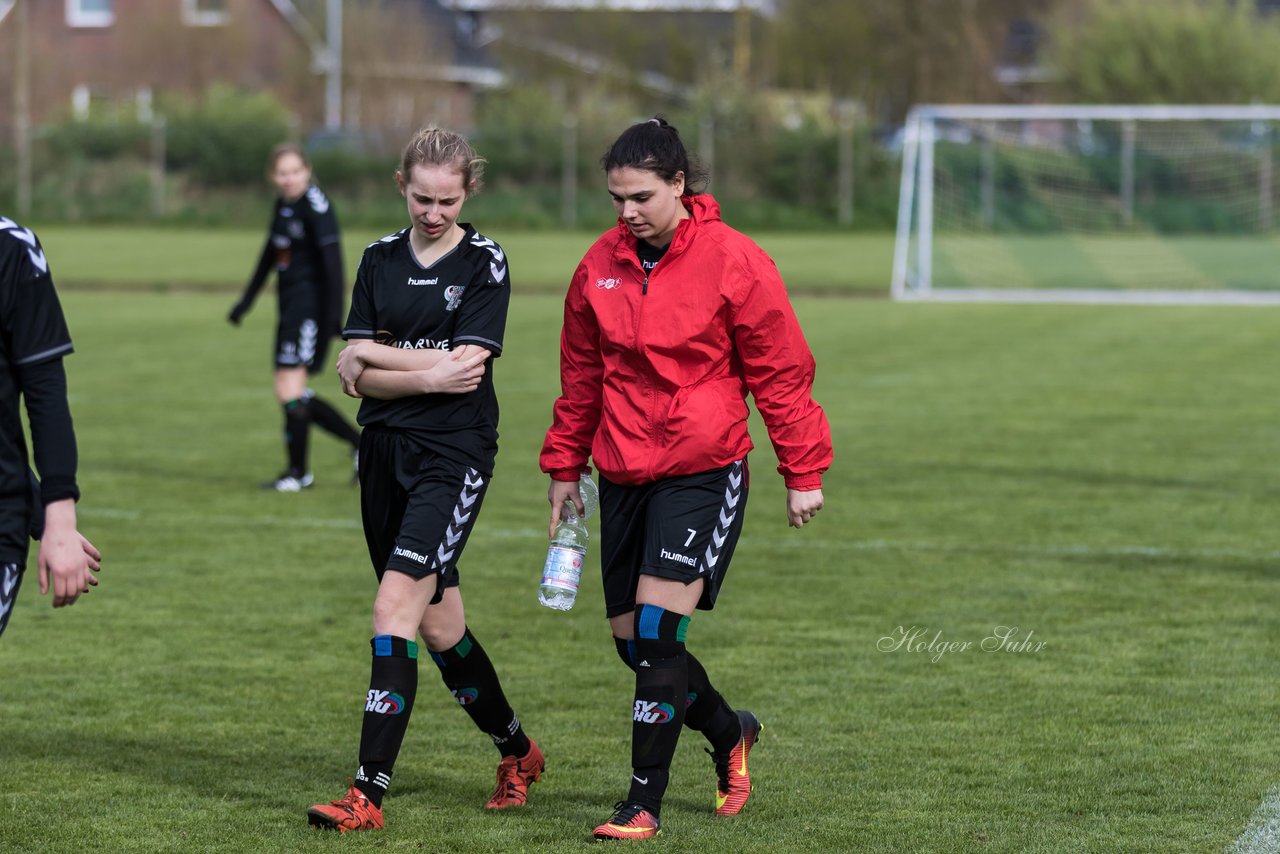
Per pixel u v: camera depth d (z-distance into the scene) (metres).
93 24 178.50
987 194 126.94
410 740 17.91
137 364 57.44
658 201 14.33
